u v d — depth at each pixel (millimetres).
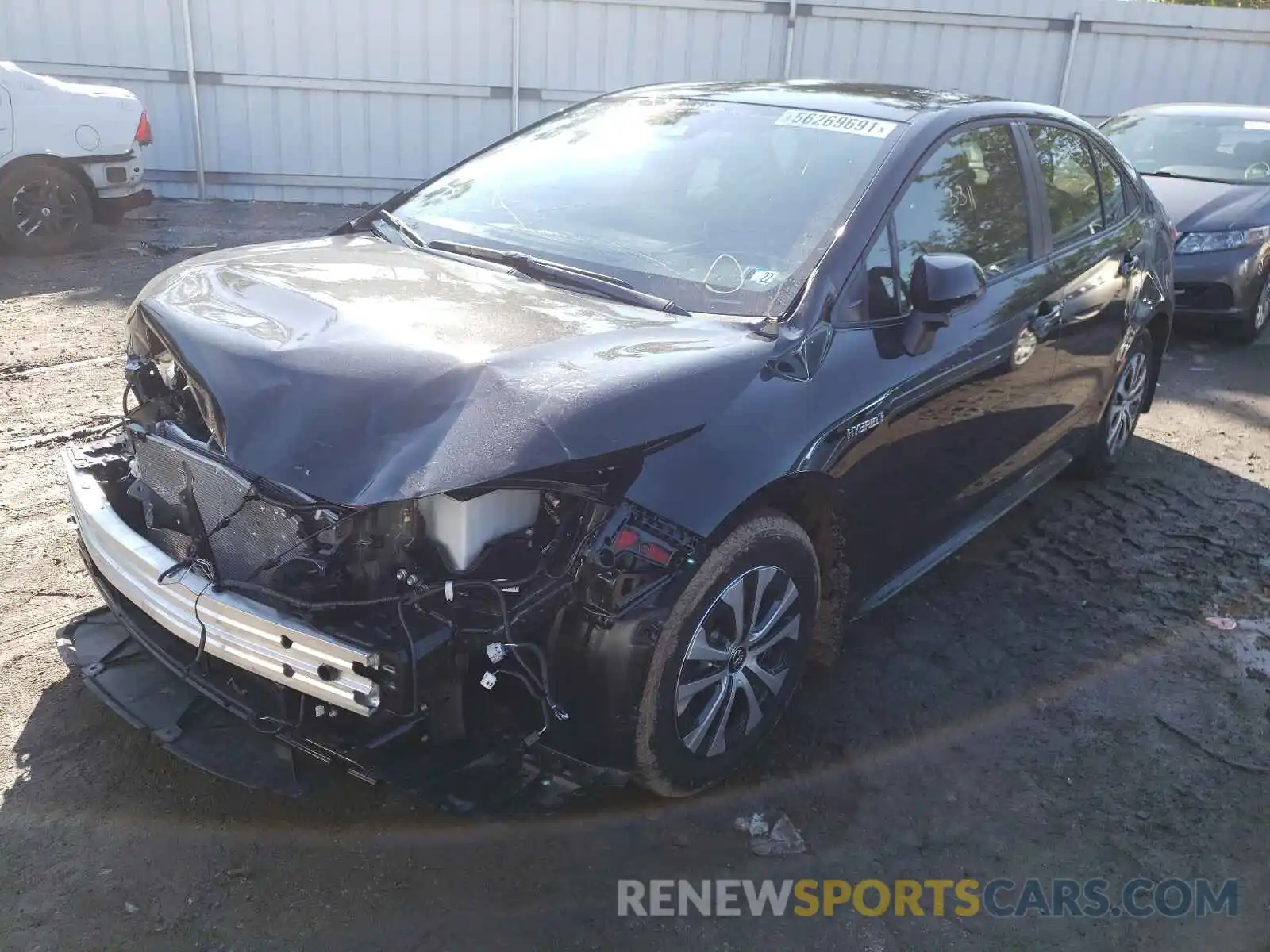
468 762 2385
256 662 2279
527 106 12617
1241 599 4152
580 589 2375
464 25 12180
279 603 2285
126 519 2764
